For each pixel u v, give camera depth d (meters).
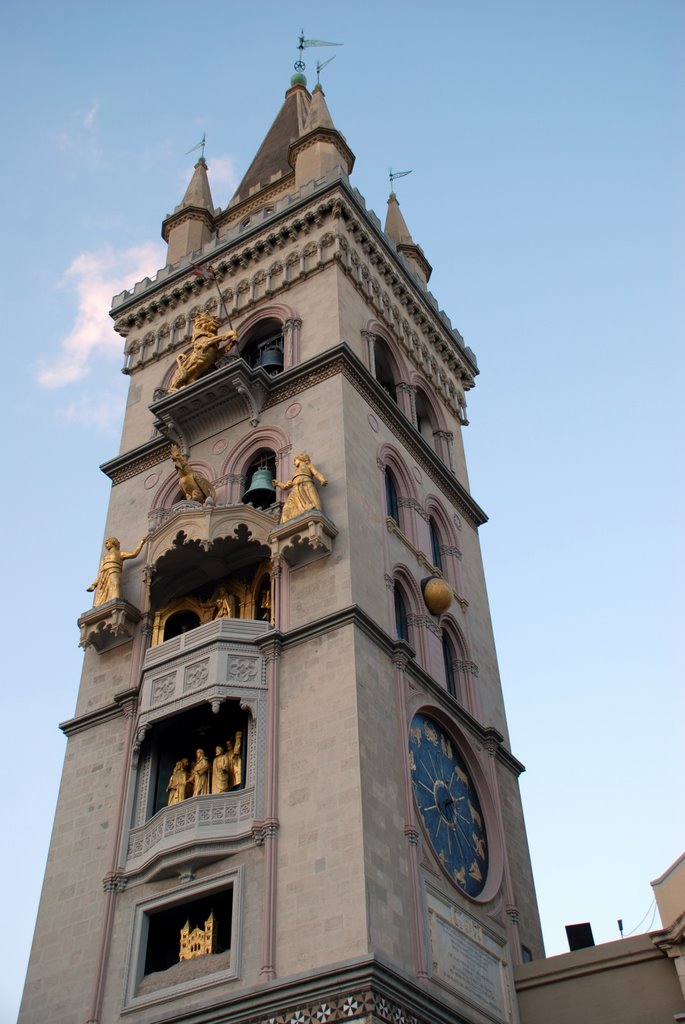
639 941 30.62
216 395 39.62
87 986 28.52
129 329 48.47
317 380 38.72
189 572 36.16
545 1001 30.97
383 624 33.09
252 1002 25.08
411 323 48.34
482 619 42.19
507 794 37.16
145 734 32.28
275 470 38.62
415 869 28.45
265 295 44.19
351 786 27.78
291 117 59.97
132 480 42.19
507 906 33.28
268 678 31.22
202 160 56.81
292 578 33.31
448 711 35.12
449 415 48.44
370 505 35.91
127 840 30.75
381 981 24.33
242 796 29.30
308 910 26.31
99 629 35.81
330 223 44.28
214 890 28.22
